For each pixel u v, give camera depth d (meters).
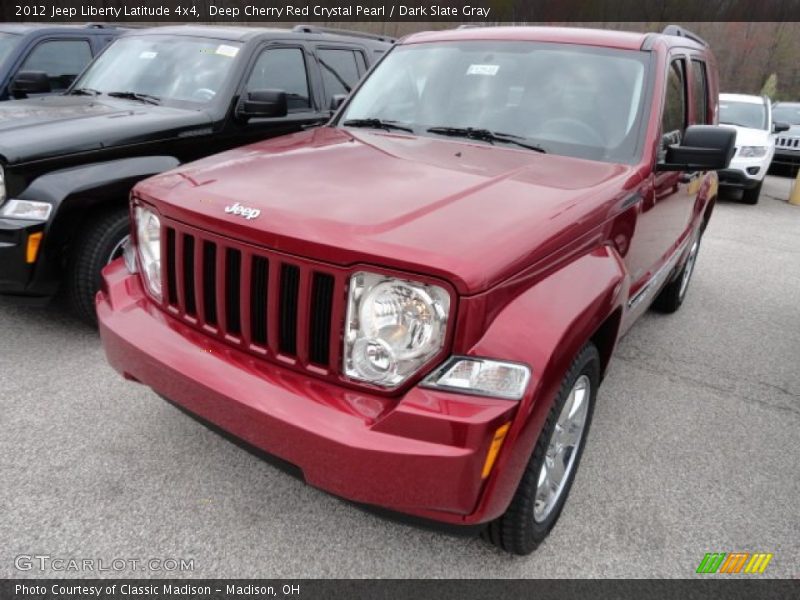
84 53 6.95
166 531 2.51
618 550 2.57
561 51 3.39
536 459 2.18
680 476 3.07
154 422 3.18
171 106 4.74
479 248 1.94
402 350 1.92
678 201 3.75
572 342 2.06
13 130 3.80
